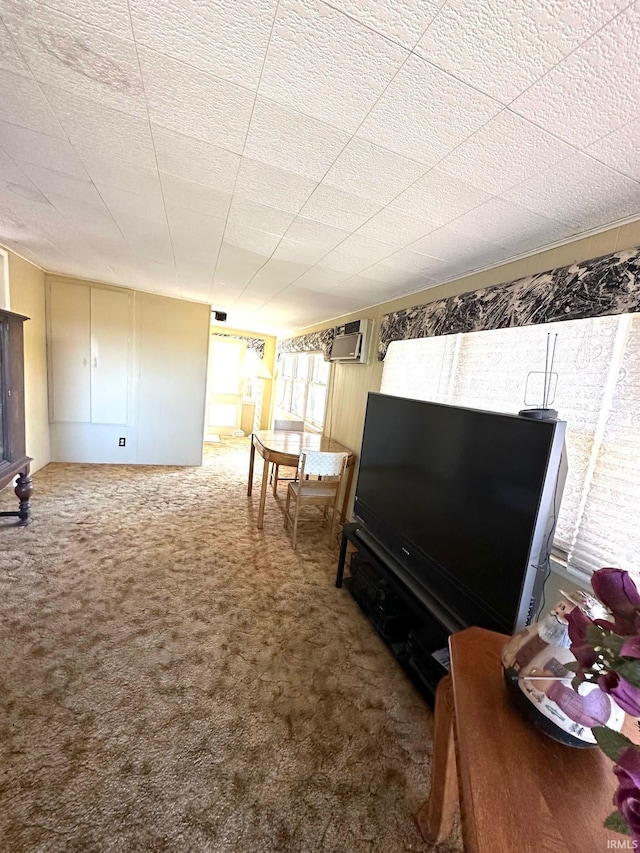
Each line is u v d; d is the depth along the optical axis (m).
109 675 1.58
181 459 4.97
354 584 2.33
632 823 0.43
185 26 0.80
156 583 2.29
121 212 1.95
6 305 3.07
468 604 1.47
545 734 0.75
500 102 0.89
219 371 7.13
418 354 2.58
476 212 1.46
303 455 2.90
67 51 0.91
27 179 1.66
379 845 1.09
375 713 1.53
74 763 1.21
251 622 2.03
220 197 1.62
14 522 2.91
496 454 1.37
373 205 1.51
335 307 3.75
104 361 4.39
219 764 1.26
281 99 0.99
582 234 1.48
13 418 2.57
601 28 0.67
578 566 1.50
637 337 1.31
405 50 0.78
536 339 1.69
